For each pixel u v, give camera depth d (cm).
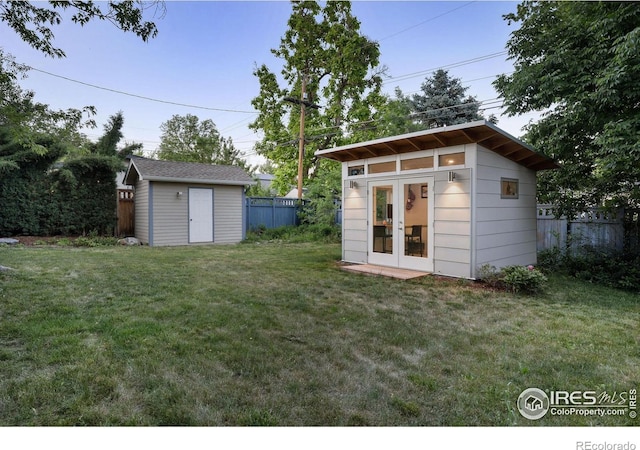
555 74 609
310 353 288
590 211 751
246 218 1312
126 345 289
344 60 1770
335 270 666
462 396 227
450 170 597
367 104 1866
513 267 554
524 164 700
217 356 275
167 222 1087
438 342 320
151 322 345
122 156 1259
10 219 976
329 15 1789
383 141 644
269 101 1898
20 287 461
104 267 630
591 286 585
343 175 782
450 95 1717
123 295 444
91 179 1107
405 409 212
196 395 219
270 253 901
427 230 635
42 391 216
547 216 823
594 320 392
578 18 619
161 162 1170
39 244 946
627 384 247
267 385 235
